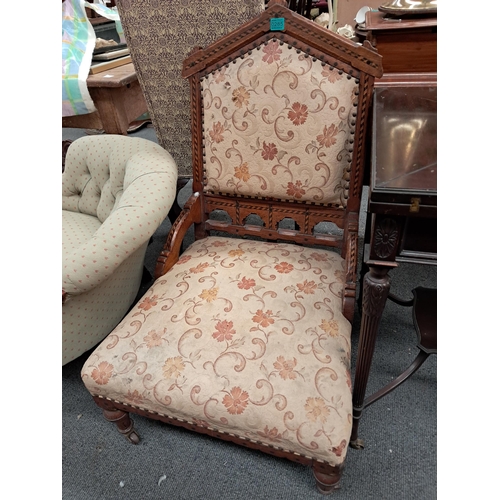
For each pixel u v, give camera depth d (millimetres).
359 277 1404
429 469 967
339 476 759
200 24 1173
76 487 1003
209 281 948
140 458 1048
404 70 1070
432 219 612
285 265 988
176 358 793
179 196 2195
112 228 937
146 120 2992
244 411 719
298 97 891
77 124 1667
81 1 1594
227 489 967
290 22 851
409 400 1119
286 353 773
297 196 999
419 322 979
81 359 1350
